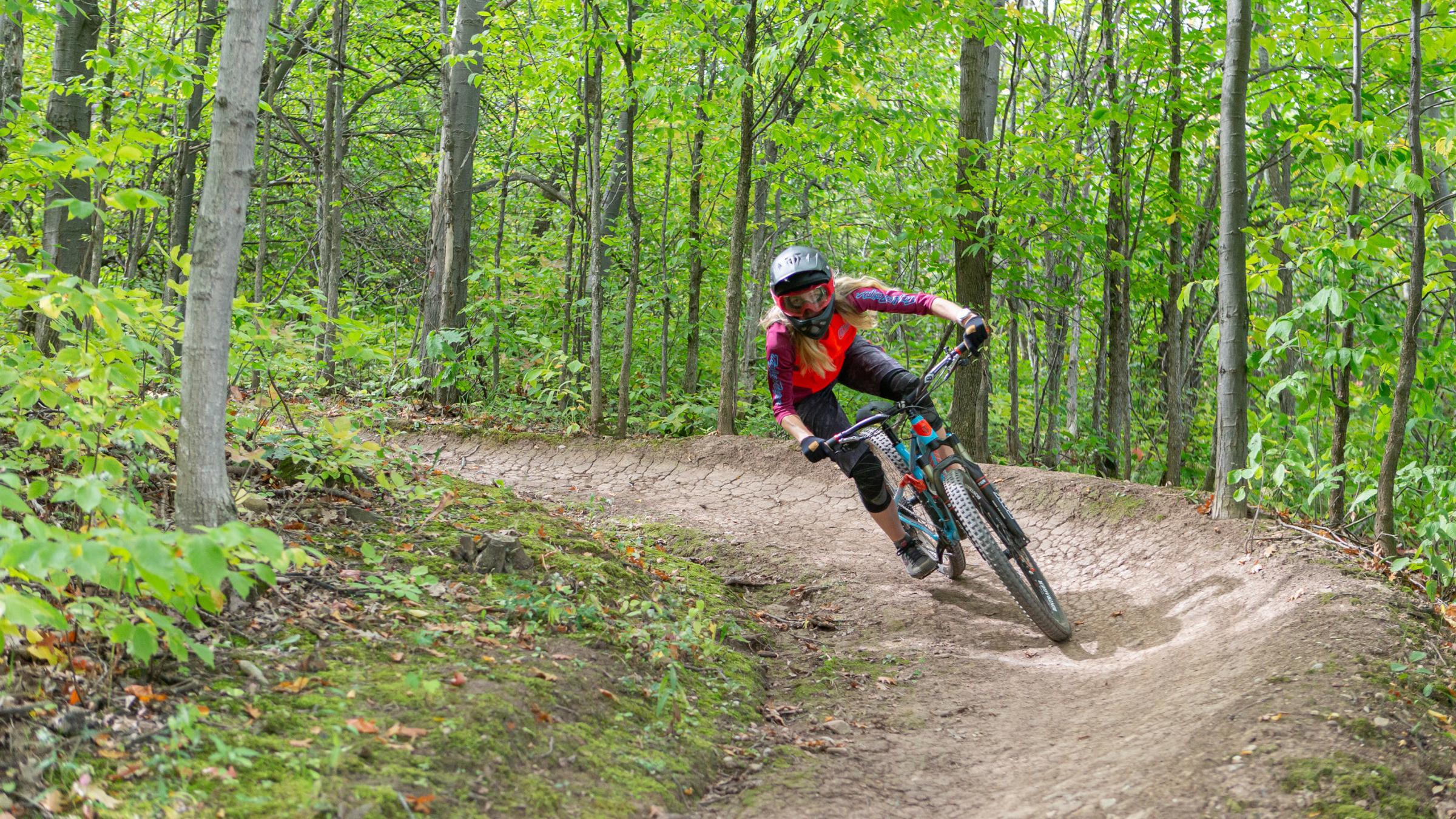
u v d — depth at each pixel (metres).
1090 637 4.48
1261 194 10.26
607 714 3.08
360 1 11.91
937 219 8.35
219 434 3.23
